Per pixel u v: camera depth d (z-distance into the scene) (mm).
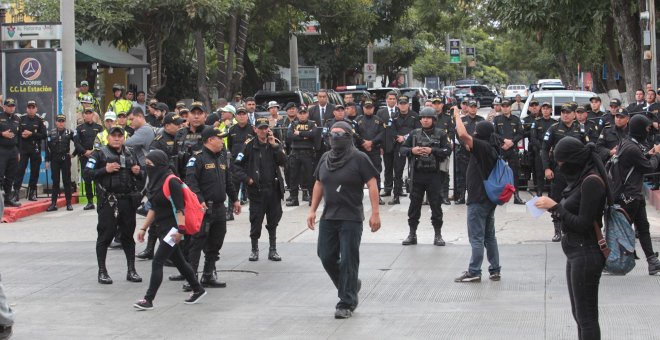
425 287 10812
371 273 11727
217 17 26812
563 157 6801
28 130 18406
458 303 9898
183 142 12398
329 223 9398
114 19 25516
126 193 11398
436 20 39656
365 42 44344
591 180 6656
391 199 19375
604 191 6719
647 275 11039
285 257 13188
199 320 9414
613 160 10867
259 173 12594
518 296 10156
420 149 13383
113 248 14141
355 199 9352
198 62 30297
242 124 16859
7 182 17906
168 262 12477
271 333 8797
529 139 18703
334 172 9312
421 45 59875
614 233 6965
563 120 14445
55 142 18484
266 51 43250
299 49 46906
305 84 42156
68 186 18750
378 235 14906
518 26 26875
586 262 6777
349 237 9297
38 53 20141
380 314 9492
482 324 8891
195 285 10219
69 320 9508
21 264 12891
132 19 25844
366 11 35719
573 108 14391
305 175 18797
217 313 9734
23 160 18469
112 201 11344
